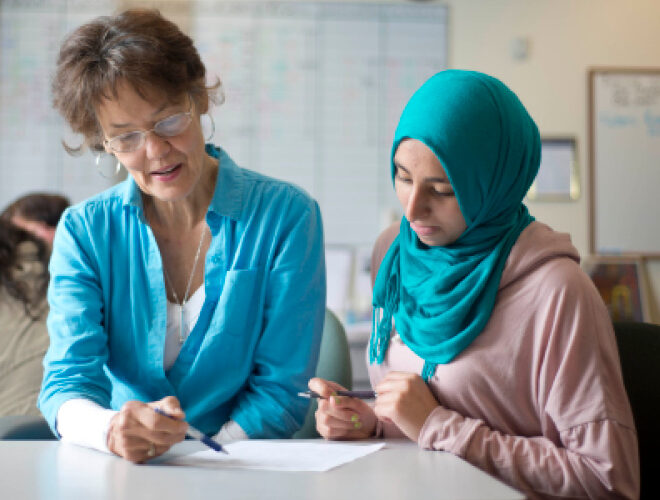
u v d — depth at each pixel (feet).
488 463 3.68
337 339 5.80
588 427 3.64
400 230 4.62
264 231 4.53
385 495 2.84
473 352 4.00
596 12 13.37
